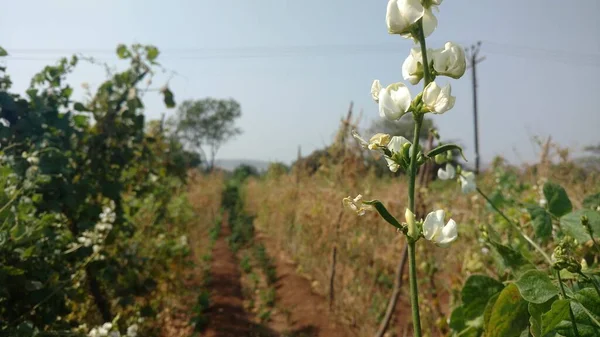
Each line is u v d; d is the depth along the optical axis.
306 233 9.23
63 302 3.42
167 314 6.88
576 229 1.92
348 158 7.15
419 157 1.16
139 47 4.96
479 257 3.36
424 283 5.07
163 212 7.68
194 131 61.84
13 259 2.94
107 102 4.79
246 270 10.55
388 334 5.52
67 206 4.11
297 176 10.94
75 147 4.52
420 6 1.14
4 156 3.44
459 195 5.52
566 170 5.16
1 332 2.74
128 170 5.39
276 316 7.70
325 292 7.64
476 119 19.78
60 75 4.53
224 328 7.07
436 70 1.17
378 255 6.25
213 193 19.62
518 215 3.07
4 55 3.67
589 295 1.32
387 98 1.16
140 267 5.00
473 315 1.82
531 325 1.46
